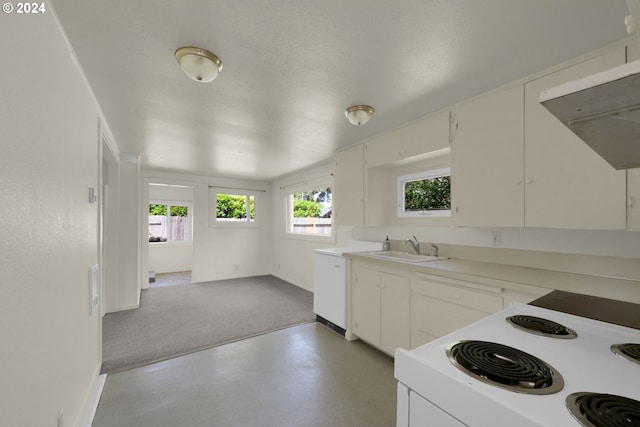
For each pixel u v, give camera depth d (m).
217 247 5.66
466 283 1.79
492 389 0.58
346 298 2.85
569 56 1.53
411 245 2.92
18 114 0.88
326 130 2.74
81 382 1.58
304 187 5.03
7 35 0.82
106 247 3.59
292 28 1.30
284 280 5.60
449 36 1.36
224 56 1.51
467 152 2.04
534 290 1.48
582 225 1.51
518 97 1.76
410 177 2.97
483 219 1.94
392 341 2.35
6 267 0.81
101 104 2.07
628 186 1.38
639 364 0.70
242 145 3.28
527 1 1.13
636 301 1.22
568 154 1.56
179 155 3.79
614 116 0.57
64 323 1.28
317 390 1.98
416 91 1.93
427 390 0.66
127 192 3.73
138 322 3.26
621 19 1.23
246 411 1.76
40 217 1.03
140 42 1.39
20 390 0.88
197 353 2.53
